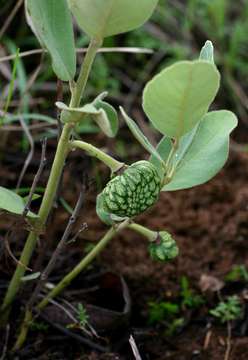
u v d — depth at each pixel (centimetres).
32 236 54
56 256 54
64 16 48
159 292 68
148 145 49
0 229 69
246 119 91
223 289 68
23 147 78
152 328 65
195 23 96
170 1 99
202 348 62
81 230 53
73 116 47
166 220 75
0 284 63
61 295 62
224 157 51
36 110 83
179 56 92
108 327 61
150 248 53
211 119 53
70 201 75
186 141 51
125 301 62
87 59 47
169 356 62
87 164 79
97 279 66
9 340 59
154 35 94
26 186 76
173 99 44
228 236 74
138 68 95
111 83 90
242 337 63
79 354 60
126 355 61
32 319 57
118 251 71
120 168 48
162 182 50
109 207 48
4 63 79
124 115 47
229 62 94
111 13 45
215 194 78
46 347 60
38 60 87
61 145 50
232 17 105
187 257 72
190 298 67
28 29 86
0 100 76
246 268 71
